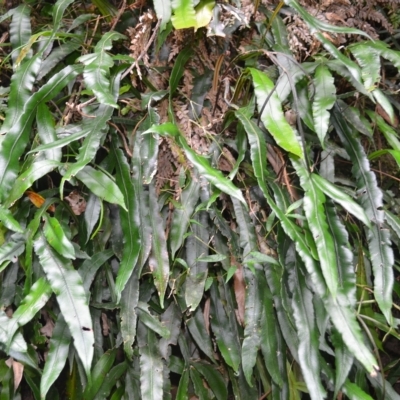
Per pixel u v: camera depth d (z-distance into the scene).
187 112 1.22
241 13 1.17
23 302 1.06
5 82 1.40
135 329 1.10
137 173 1.14
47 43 1.19
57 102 1.27
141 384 1.13
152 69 1.23
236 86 1.21
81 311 1.03
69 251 1.04
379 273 1.12
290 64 1.21
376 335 1.24
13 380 1.17
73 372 1.20
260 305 1.15
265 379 1.22
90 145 1.05
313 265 1.07
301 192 1.24
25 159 1.19
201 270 1.17
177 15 1.12
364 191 1.17
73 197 1.19
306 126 1.24
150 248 1.11
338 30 1.14
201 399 1.20
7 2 1.41
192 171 1.18
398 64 1.16
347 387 1.12
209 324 1.25
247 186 1.24
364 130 1.25
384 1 1.38
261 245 1.19
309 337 1.10
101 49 1.12
